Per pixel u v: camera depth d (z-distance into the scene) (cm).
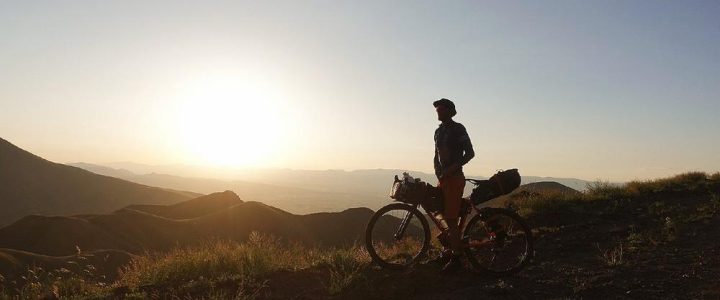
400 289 604
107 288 639
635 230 848
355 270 659
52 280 662
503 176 650
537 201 1181
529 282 621
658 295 547
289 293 593
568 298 553
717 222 853
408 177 663
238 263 692
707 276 588
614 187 1413
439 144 652
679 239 772
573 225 945
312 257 773
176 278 654
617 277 611
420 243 827
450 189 641
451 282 633
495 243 660
